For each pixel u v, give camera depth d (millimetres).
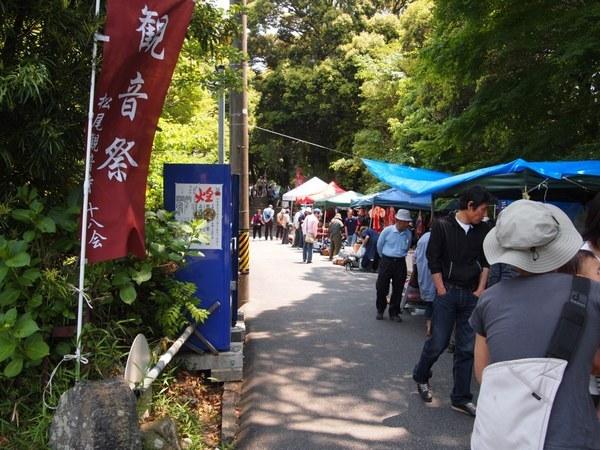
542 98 9773
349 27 32156
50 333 3832
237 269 6766
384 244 8922
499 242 2303
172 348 4547
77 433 3135
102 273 4074
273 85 33250
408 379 5945
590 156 8938
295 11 34031
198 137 10406
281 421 4766
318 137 34750
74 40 3795
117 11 3648
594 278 2727
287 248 25266
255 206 44750
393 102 23453
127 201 3688
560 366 2029
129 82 3709
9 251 3480
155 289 5023
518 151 10141
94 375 3781
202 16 5242
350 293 11844
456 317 4965
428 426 4684
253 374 6027
